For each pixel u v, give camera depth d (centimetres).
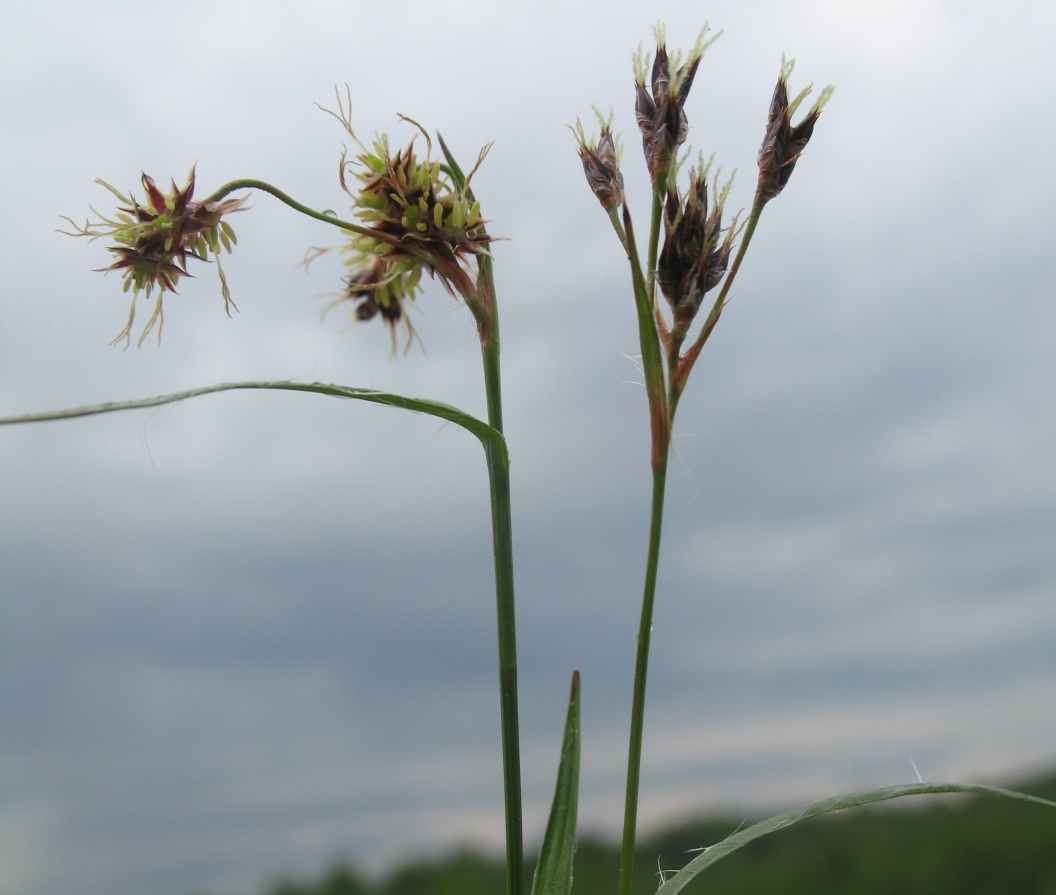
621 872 7
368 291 11
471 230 8
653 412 7
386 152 8
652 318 7
